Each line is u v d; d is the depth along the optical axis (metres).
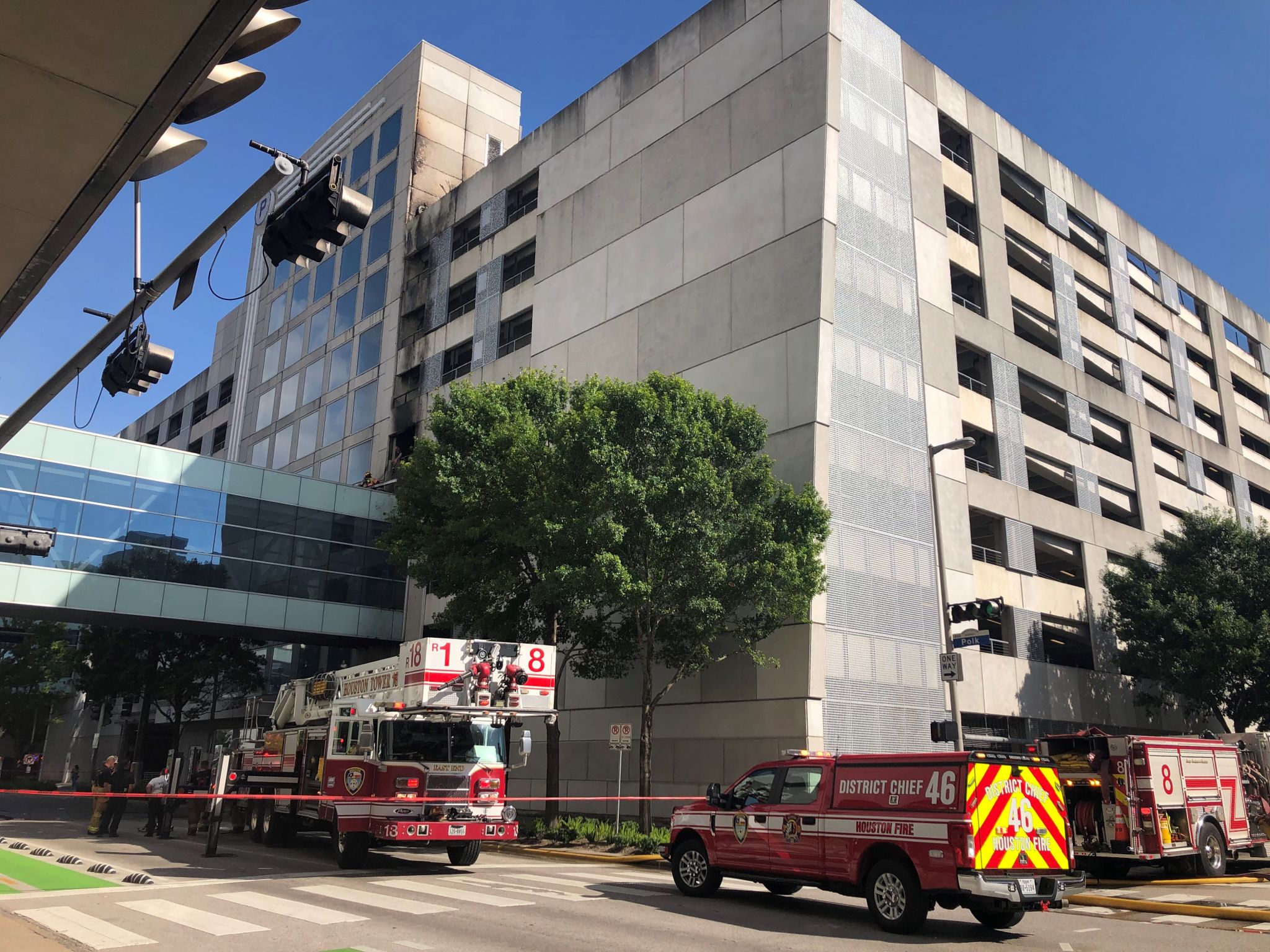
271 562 36.84
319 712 20.25
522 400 26.55
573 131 38.44
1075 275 41.06
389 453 44.91
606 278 34.81
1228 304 53.09
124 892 12.54
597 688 30.56
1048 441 35.81
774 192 29.23
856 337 27.98
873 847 11.20
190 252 8.39
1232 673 31.11
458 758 16.59
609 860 19.44
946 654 20.77
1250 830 19.64
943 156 35.38
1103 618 35.50
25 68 5.82
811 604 24.55
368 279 50.53
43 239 7.59
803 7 30.09
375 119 53.62
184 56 5.82
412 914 11.26
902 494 28.16
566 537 21.91
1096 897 13.92
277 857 18.55
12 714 61.00
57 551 31.94
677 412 23.11
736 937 10.19
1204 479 45.66
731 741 25.62
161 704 53.72
